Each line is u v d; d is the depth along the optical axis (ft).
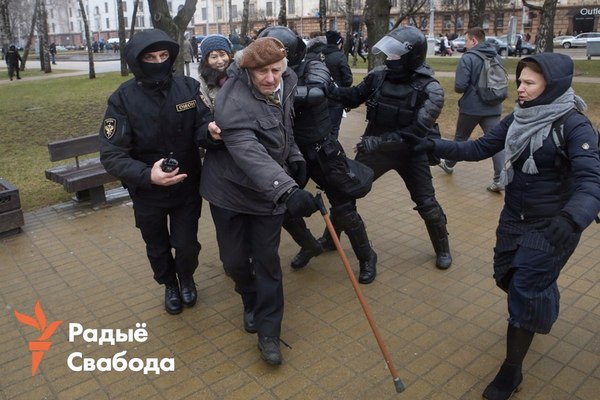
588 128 8.18
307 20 186.50
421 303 12.37
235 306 12.53
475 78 20.22
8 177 23.99
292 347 10.85
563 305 12.09
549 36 53.26
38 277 14.19
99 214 18.78
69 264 14.92
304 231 13.50
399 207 18.72
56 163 26.40
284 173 8.94
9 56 73.67
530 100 8.46
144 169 10.00
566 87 8.26
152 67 10.00
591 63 72.38
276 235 10.08
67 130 34.68
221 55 11.53
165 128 10.45
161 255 11.69
